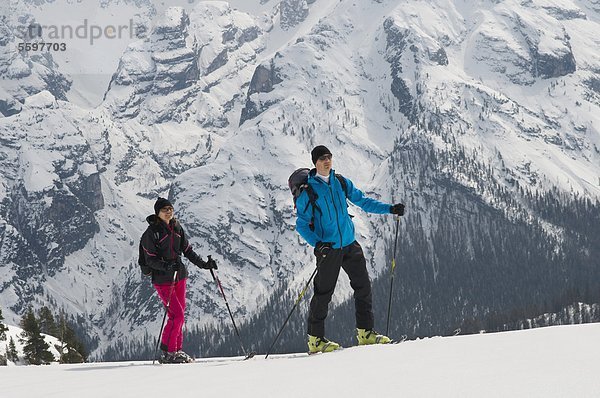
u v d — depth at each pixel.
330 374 9.64
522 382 7.88
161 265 18.59
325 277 15.76
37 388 11.02
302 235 15.84
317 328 16.09
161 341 18.92
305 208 15.64
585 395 7.00
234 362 13.87
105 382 11.23
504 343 11.50
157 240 18.58
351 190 16.31
